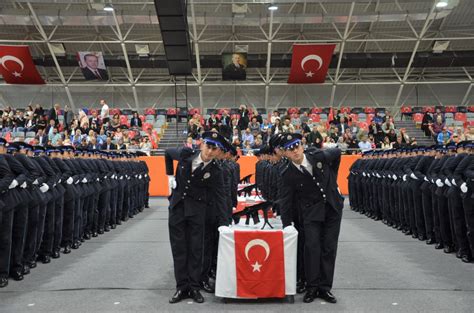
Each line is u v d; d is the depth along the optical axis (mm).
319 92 26172
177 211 4523
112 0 19875
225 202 4652
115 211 9344
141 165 12492
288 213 4559
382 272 5488
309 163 4352
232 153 5371
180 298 4445
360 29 23266
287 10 22000
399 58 22781
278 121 15648
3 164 5160
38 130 17469
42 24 19859
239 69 22188
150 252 6879
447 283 4961
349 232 8688
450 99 26234
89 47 24359
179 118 23953
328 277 4379
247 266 4363
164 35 11031
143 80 25922
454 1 18766
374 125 18766
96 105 26203
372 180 10438
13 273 5312
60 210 6625
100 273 5590
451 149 6895
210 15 19672
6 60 21594
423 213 7652
